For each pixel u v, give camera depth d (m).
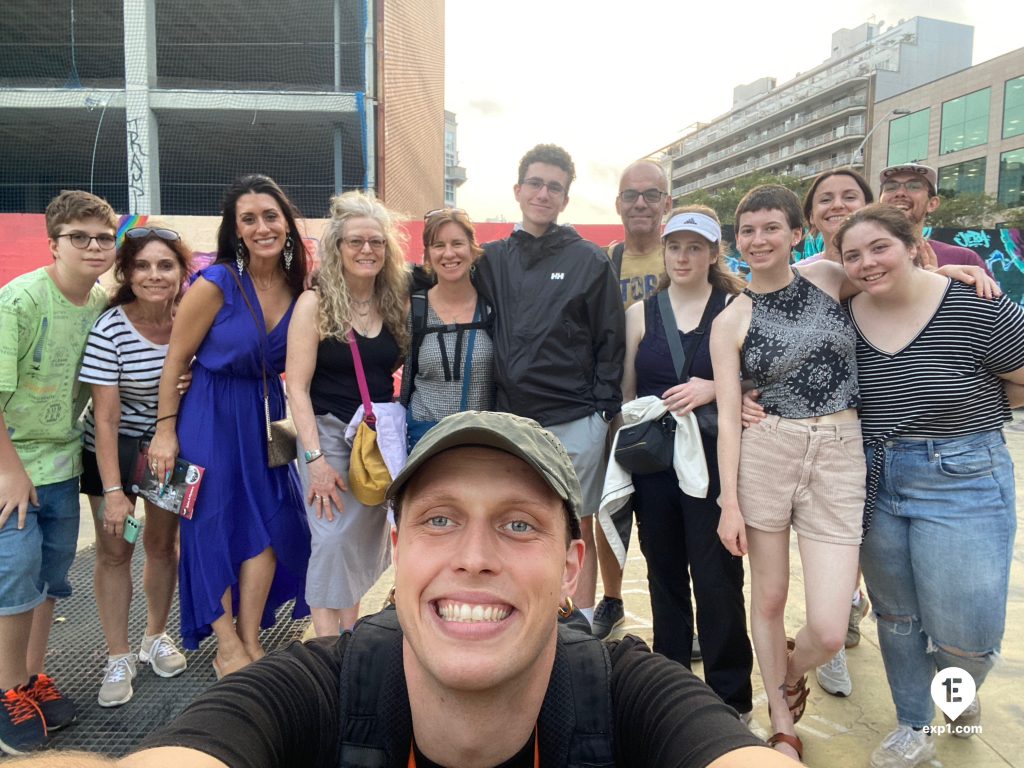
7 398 2.44
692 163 107.69
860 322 2.29
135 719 2.61
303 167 19.67
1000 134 54.22
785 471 2.29
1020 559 4.32
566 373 2.85
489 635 1.02
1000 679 2.91
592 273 2.86
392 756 1.10
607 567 3.39
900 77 72.50
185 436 2.68
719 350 2.40
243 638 2.79
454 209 2.81
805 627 2.30
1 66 18.83
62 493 2.60
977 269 2.22
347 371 2.72
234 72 19.28
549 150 2.90
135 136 14.48
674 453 2.58
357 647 1.18
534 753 1.12
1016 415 9.91
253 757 0.97
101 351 2.61
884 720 2.67
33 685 2.53
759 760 0.94
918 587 2.25
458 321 2.89
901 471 2.23
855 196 2.98
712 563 2.54
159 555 2.95
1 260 8.90
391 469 2.60
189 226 9.51
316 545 2.66
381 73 14.76
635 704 1.11
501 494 1.03
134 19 14.48
